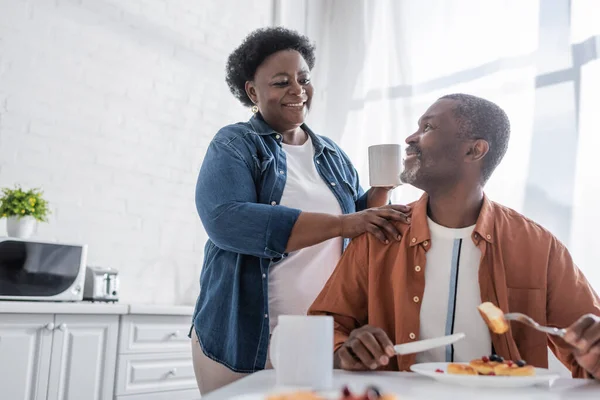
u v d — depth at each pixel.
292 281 1.30
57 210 2.29
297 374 0.68
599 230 2.03
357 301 1.12
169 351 2.10
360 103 2.95
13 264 1.80
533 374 0.74
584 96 2.14
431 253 1.05
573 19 2.22
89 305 1.86
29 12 2.30
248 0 3.14
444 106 1.06
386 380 0.77
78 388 1.83
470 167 1.05
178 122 2.74
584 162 2.10
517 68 2.37
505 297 0.99
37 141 2.27
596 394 0.68
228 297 1.27
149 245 2.57
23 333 1.73
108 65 2.52
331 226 1.15
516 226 1.06
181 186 2.72
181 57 2.79
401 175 1.10
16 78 2.24
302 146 1.46
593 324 0.76
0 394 1.66
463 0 2.63
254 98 1.52
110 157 2.48
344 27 3.09
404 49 2.79
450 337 0.80
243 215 1.18
